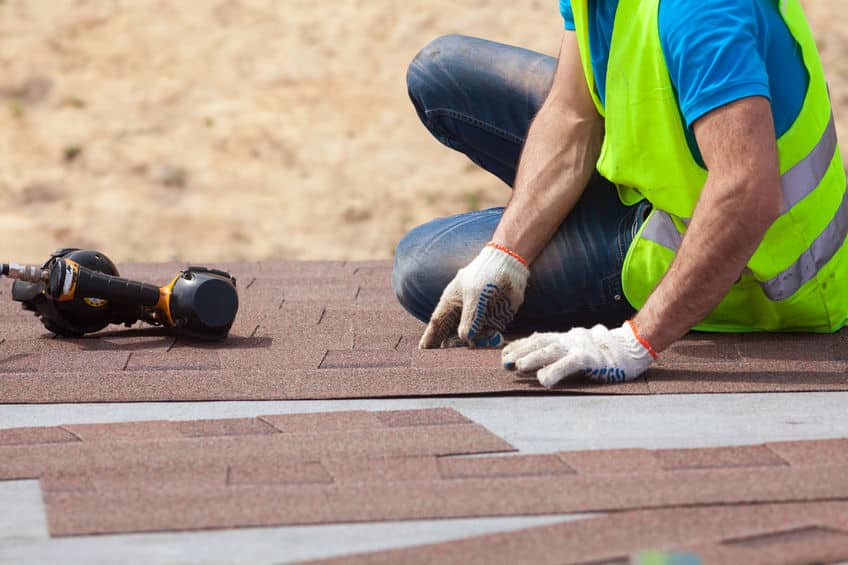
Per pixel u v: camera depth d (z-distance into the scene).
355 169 12.79
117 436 3.04
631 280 3.85
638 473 2.73
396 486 2.68
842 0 16.44
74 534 2.48
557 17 16.02
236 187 12.38
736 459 2.80
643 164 3.61
